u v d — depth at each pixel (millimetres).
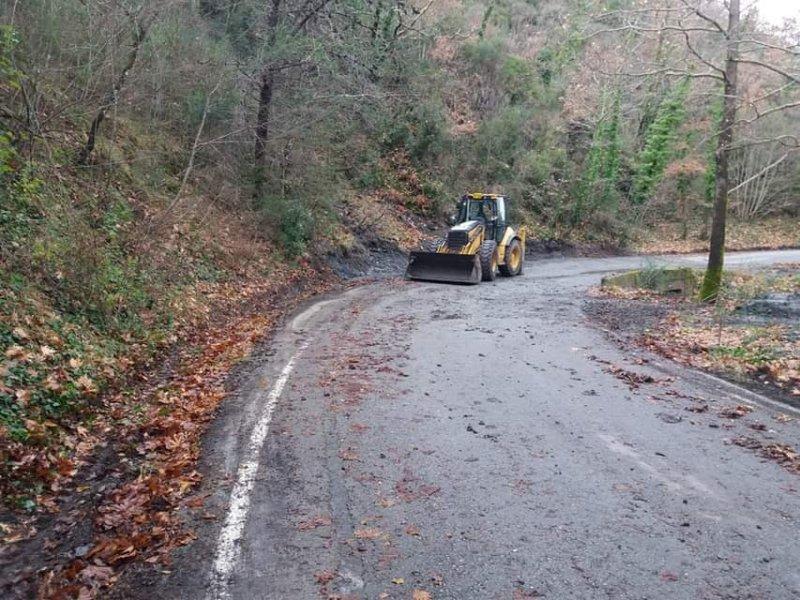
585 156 31469
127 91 11562
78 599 3340
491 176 27922
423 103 25672
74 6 10344
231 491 4566
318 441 5492
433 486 4672
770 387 7645
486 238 19234
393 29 24078
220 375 7602
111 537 4004
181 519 4184
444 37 27219
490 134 27656
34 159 9039
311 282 15953
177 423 5906
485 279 18125
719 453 5414
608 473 4957
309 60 15008
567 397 6918
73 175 10164
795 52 10578
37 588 3467
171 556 3764
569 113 30938
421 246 22281
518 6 35812
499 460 5164
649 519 4230
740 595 3398
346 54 16484
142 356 7789
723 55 12711
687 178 35531
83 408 5945
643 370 8195
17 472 4609
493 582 3496
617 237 31516
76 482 4777
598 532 4047
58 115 9180
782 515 4316
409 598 3350
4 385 5348
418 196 24688
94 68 10398
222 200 15016
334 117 17406
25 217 8016
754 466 5152
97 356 6988
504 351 9039
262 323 10734
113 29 10172
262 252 15086
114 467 5062
